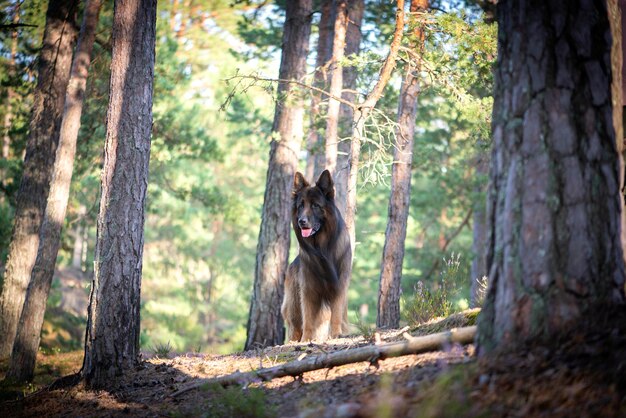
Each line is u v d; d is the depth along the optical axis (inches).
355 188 474.3
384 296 492.7
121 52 330.0
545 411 146.5
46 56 590.9
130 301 323.0
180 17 1334.9
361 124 458.9
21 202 585.9
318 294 382.6
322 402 197.5
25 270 582.9
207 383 253.1
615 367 151.9
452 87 465.1
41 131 588.1
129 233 323.6
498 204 183.6
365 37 689.6
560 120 174.2
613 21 197.3
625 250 181.2
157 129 775.1
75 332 908.6
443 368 186.1
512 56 184.5
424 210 1044.5
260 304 549.3
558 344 165.8
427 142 894.4
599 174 174.1
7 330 575.2
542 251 171.5
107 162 326.0
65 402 295.0
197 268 1480.1
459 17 444.1
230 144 1360.7
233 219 875.4
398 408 165.5
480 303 347.9
